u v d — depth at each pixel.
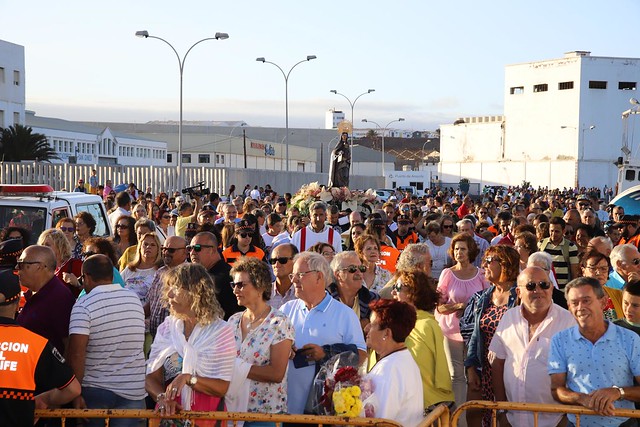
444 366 6.34
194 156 89.00
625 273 8.22
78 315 5.83
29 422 4.68
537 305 6.11
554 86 93.31
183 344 5.35
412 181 79.25
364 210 21.39
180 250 7.82
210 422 5.17
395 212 16.97
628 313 6.04
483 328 6.84
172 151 93.50
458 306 7.92
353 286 7.20
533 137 95.62
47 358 4.73
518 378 6.19
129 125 111.44
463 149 104.38
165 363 5.52
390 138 151.75
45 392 5.12
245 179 42.91
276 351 5.58
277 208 19.48
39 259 6.11
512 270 6.88
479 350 6.87
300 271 6.29
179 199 22.72
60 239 8.15
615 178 91.25
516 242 9.50
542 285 6.09
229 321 5.84
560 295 7.19
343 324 6.27
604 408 5.16
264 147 91.94
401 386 5.17
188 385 5.18
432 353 6.34
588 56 90.50
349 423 4.91
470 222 12.53
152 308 7.56
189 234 11.67
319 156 115.12
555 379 5.58
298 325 6.33
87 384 5.87
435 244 11.96
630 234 12.68
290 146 98.56
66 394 4.93
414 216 17.34
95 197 12.50
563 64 92.25
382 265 10.22
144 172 38.66
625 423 5.45
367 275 8.69
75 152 74.81
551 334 6.15
